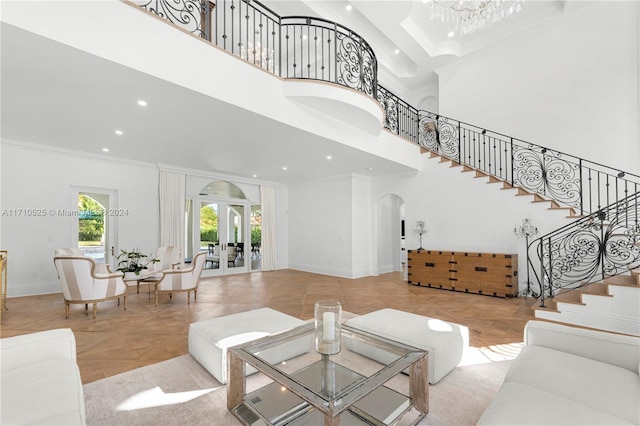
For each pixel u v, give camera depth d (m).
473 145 7.45
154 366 2.67
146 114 3.83
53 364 1.75
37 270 5.45
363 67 4.97
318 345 2.04
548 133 6.42
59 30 2.37
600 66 5.86
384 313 3.06
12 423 1.22
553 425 1.20
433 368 2.35
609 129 5.72
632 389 1.47
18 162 5.27
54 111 3.77
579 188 5.89
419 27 7.00
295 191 9.16
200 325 2.79
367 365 2.14
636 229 4.45
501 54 7.13
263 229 8.67
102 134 4.72
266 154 5.82
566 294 4.42
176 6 5.30
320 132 4.63
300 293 5.70
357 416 1.82
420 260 6.49
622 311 3.66
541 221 5.51
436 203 6.87
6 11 2.15
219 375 2.37
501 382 2.41
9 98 3.39
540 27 6.57
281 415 1.85
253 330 2.62
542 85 6.54
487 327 3.76
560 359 1.77
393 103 7.11
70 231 5.80
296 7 6.20
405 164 6.61
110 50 2.62
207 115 3.84
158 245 6.84
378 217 8.45
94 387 2.32
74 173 5.84
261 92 3.83
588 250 4.85
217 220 7.97
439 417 1.96
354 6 6.06
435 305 4.84
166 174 6.92
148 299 5.21
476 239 6.25
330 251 8.09
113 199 6.38
